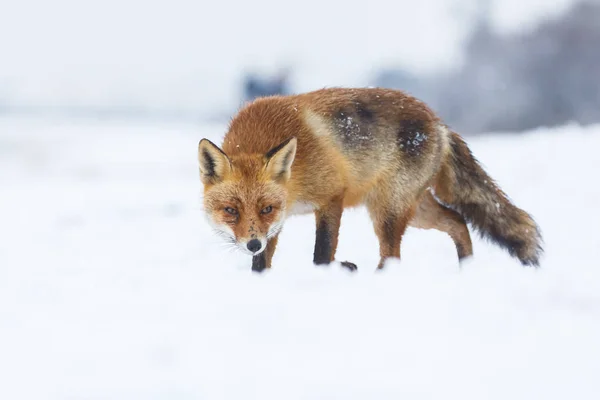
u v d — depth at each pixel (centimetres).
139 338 695
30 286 1017
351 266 1225
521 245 1347
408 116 1298
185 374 588
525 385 542
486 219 1380
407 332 684
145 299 883
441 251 1488
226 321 739
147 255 1364
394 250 1307
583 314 741
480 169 1393
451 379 561
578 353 608
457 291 855
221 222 1107
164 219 1981
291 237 1692
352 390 545
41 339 708
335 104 1251
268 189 1098
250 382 566
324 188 1191
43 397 549
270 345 655
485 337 662
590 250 1307
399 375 573
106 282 1037
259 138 1184
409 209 1308
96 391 557
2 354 661
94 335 715
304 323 720
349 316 743
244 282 960
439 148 1345
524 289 855
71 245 1537
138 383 570
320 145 1192
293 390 547
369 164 1258
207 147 1103
